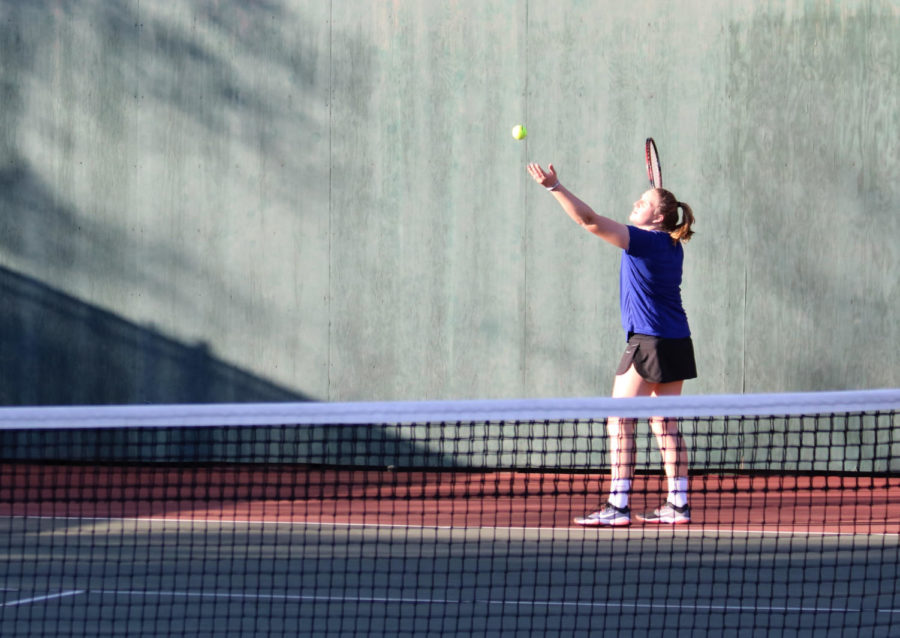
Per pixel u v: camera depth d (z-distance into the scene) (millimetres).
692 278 28312
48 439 29891
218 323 29984
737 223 28078
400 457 29094
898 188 27516
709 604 14477
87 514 22516
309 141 29500
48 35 30406
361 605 14641
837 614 14109
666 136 28203
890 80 27453
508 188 28781
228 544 19031
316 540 19344
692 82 28062
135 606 14633
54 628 13461
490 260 28922
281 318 29688
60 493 25344
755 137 27922
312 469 29047
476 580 16109
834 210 27750
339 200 29406
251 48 29641
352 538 19438
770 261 28016
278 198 29641
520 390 28891
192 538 17828
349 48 29250
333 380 29516
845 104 27625
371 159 29266
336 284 29500
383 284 29312
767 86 27828
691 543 18797
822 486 26016
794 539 19094
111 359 30438
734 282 28141
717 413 13500
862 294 27719
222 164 29844
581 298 28625
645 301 20656
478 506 23156
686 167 28188
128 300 30328
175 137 30016
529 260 28781
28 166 30609
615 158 28344
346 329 29469
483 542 19000
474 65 28781
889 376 27656
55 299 30609
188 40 29891
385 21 29078
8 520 21906
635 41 28203
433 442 28906
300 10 29391
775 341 28047
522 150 28688
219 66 29781
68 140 30438
